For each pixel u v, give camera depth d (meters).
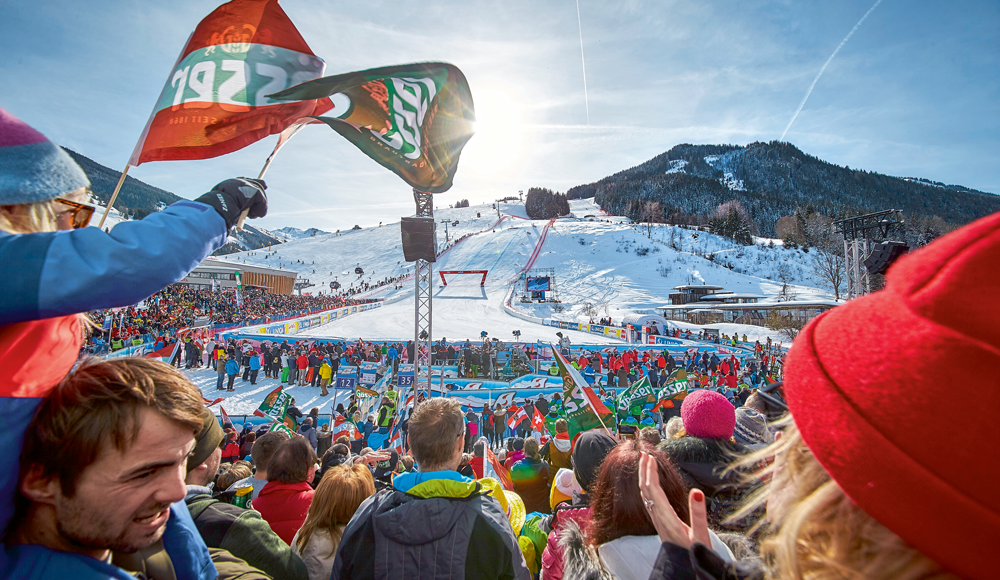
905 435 0.51
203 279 55.31
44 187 0.92
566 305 60.62
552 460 5.37
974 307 0.47
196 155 1.74
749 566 0.96
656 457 1.73
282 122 1.98
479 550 1.86
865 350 0.61
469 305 56.19
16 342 0.86
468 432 12.20
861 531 0.65
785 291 62.81
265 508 2.97
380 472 5.11
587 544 1.69
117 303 0.90
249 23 1.93
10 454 0.85
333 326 38.19
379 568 1.84
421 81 2.50
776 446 0.89
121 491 0.92
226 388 18.33
